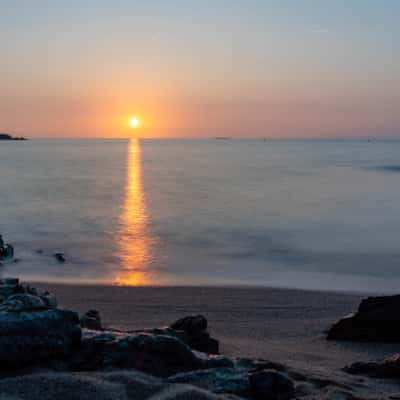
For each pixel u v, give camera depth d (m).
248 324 15.09
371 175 89.25
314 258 26.77
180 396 5.61
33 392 5.55
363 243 30.77
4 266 24.64
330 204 50.28
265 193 60.56
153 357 7.00
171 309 16.75
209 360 7.33
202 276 22.72
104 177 84.81
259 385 6.41
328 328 14.62
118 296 18.50
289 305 17.45
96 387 5.72
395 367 8.88
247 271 23.83
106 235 33.97
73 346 6.93
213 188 66.88
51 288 19.80
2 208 46.41
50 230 35.69
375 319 13.37
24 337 6.47
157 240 32.31
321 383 7.37
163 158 165.88
